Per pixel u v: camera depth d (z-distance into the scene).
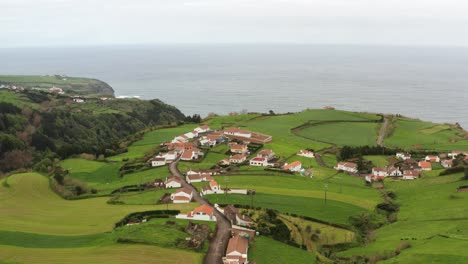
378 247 114.06
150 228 111.31
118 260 93.06
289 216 132.38
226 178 168.62
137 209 136.00
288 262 100.88
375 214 143.25
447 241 109.50
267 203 142.75
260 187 160.62
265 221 125.44
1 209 138.12
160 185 165.88
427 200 153.62
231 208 128.75
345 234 124.44
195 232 111.38
